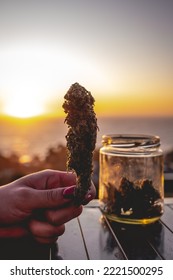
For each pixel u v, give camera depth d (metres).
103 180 0.34
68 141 0.22
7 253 0.26
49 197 0.26
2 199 0.27
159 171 0.33
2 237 0.29
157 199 0.32
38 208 0.27
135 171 0.32
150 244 0.28
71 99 0.21
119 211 0.32
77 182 0.25
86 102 0.22
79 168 0.23
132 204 0.32
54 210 0.27
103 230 0.31
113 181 0.33
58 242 0.28
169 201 0.41
